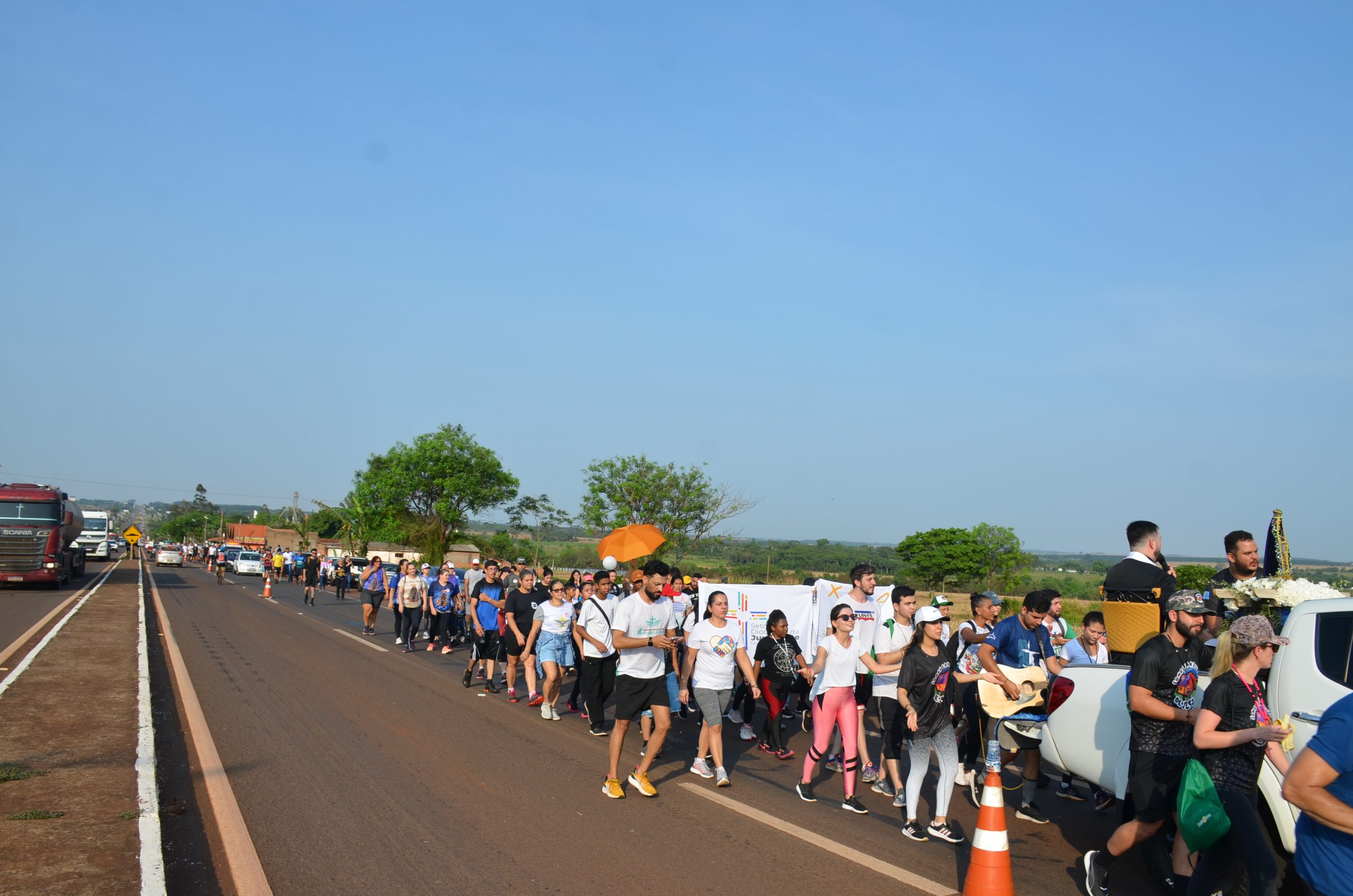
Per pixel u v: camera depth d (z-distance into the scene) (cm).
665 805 764
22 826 608
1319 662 546
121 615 2191
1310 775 368
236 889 549
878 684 809
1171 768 553
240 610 2761
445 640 1825
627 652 791
